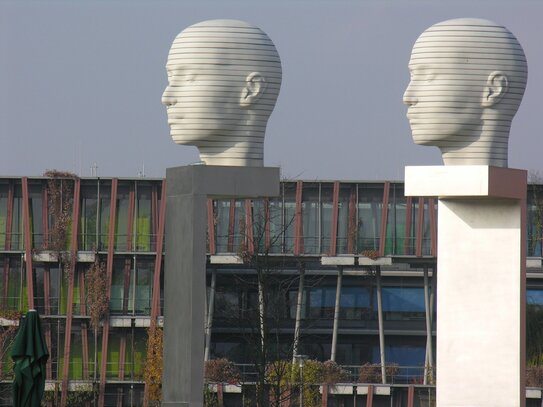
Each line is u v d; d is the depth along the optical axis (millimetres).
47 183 187250
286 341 193125
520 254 80375
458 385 81438
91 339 187125
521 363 80562
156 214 188500
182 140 77812
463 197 80000
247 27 77688
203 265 76312
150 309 187750
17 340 81062
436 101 78812
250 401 163125
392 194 190750
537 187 191625
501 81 78750
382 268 198625
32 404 80938
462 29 78750
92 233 188125
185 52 77312
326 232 190500
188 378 76250
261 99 77625
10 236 186625
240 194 76688
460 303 81438
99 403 184750
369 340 196750
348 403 180000
